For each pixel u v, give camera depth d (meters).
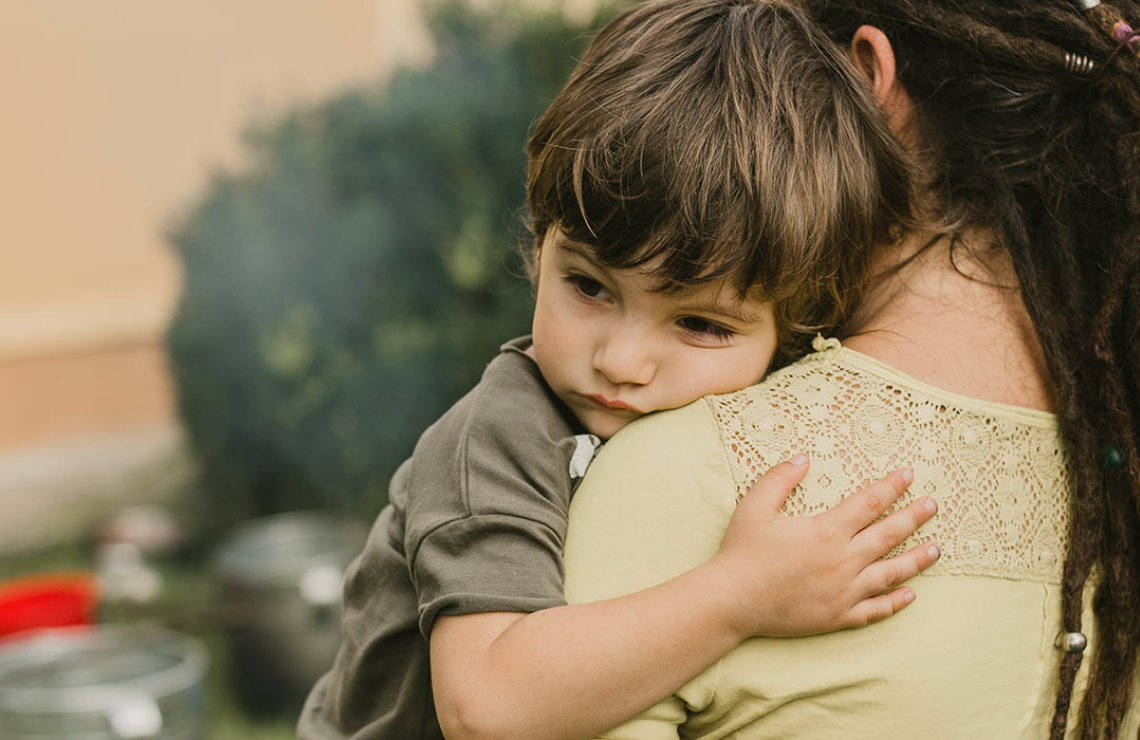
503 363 1.29
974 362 1.16
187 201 5.56
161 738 2.84
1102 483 1.16
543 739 1.05
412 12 6.18
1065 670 1.11
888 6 1.31
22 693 2.82
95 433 6.16
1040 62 1.22
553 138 1.21
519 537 1.12
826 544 1.03
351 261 4.43
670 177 1.11
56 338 6.04
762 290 1.15
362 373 4.47
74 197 6.26
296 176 4.59
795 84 1.18
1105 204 1.19
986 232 1.23
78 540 5.79
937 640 1.06
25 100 6.13
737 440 1.09
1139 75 1.17
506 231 4.29
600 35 1.32
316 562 3.71
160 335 6.16
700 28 1.22
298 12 6.57
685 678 1.04
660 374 1.18
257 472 5.05
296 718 3.71
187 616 3.71
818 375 1.14
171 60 6.45
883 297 1.24
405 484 1.33
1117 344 1.16
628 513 1.10
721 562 1.04
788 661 1.05
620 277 1.15
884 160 1.22
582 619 1.05
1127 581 1.15
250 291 4.68
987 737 1.07
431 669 1.13
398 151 4.41
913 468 1.09
